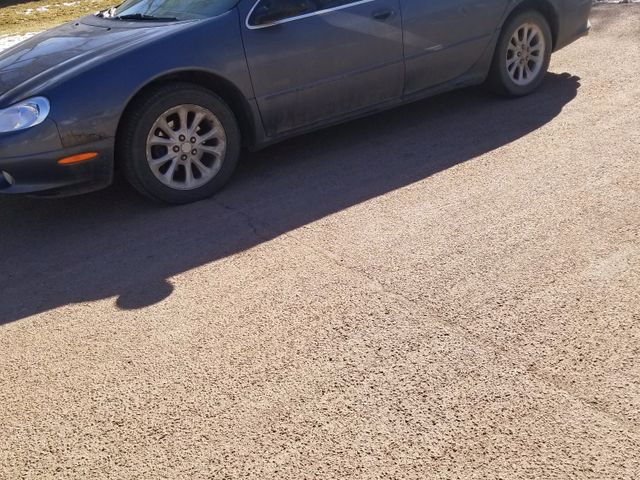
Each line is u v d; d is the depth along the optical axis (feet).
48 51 15.55
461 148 16.61
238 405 8.76
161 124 14.48
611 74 20.99
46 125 13.42
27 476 7.98
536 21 19.44
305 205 14.43
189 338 10.25
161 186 14.84
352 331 10.00
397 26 16.89
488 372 8.89
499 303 10.32
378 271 11.51
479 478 7.30
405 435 7.99
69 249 13.70
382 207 13.89
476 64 18.75
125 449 8.23
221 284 11.66
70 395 9.29
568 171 14.58
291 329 10.20
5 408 9.16
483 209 13.30
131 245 13.52
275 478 7.56
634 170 14.29
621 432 7.75
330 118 16.84
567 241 11.84
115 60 14.01
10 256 13.73
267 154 17.78
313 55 15.90
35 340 10.63
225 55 14.83
